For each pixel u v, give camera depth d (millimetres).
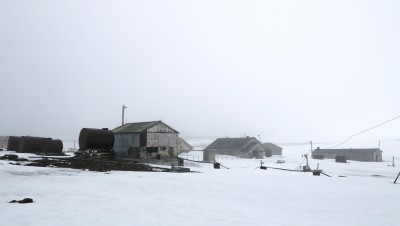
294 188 17750
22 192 12000
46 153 44344
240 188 16734
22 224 7309
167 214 9203
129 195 12508
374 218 9984
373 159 82188
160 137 42688
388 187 20234
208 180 20609
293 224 8656
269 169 38938
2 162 27609
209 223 8328
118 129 45875
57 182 15492
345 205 12367
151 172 25766
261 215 9695
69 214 8555
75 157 35312
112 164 29938
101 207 9734
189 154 83125
